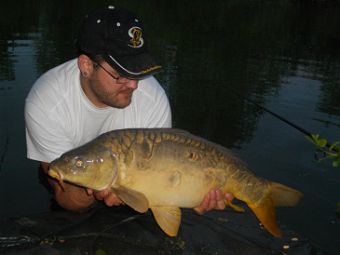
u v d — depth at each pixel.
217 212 1.42
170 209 1.01
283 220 1.48
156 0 9.07
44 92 1.20
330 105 2.77
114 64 0.99
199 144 1.00
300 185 1.71
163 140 0.97
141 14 7.03
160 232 1.28
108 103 1.11
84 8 7.03
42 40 4.24
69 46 4.00
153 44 4.68
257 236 1.29
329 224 1.46
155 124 1.28
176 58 4.06
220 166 1.01
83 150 0.95
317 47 5.05
